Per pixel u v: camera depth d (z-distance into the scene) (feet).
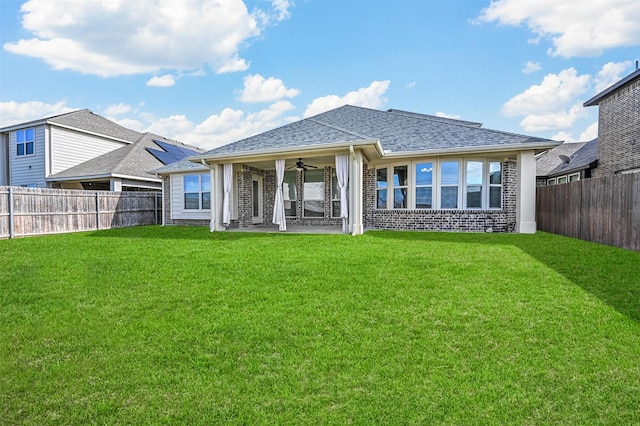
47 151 66.64
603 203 29.40
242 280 17.65
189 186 57.06
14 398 7.87
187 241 33.32
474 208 40.75
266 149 38.55
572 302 13.75
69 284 17.17
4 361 9.52
